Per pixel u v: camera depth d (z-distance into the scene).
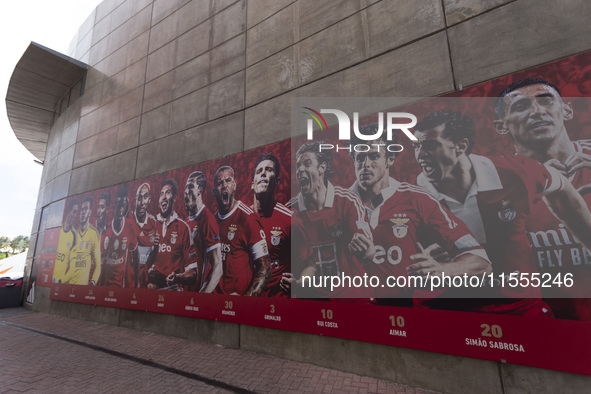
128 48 9.32
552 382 3.17
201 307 5.94
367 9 5.20
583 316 3.11
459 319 3.66
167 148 7.40
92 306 8.05
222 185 6.18
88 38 11.28
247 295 5.39
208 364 4.68
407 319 3.96
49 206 10.95
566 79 3.55
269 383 3.99
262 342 5.14
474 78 4.11
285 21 6.13
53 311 9.16
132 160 8.13
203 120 6.88
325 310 4.57
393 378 3.98
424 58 4.51
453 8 4.41
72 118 10.86
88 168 9.41
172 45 8.05
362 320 4.25
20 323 7.91
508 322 3.40
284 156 5.48
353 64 5.14
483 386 3.46
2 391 3.79
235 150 6.19
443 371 3.70
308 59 5.64
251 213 5.64
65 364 4.77
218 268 5.88
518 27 3.92
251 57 6.44
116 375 4.30
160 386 3.93
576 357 3.06
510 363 3.35
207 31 7.39
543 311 3.28
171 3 8.45
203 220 6.30
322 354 4.55
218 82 6.84
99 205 8.62
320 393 3.69
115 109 9.09
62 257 9.40
